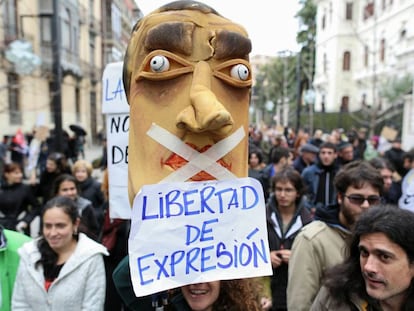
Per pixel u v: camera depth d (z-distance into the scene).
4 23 12.13
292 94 33.34
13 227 4.27
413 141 15.15
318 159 4.86
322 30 33.12
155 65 1.34
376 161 3.89
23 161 10.39
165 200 1.35
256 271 1.41
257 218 1.44
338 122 25.70
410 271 1.38
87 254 2.24
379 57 25.58
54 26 6.91
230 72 1.40
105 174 3.60
